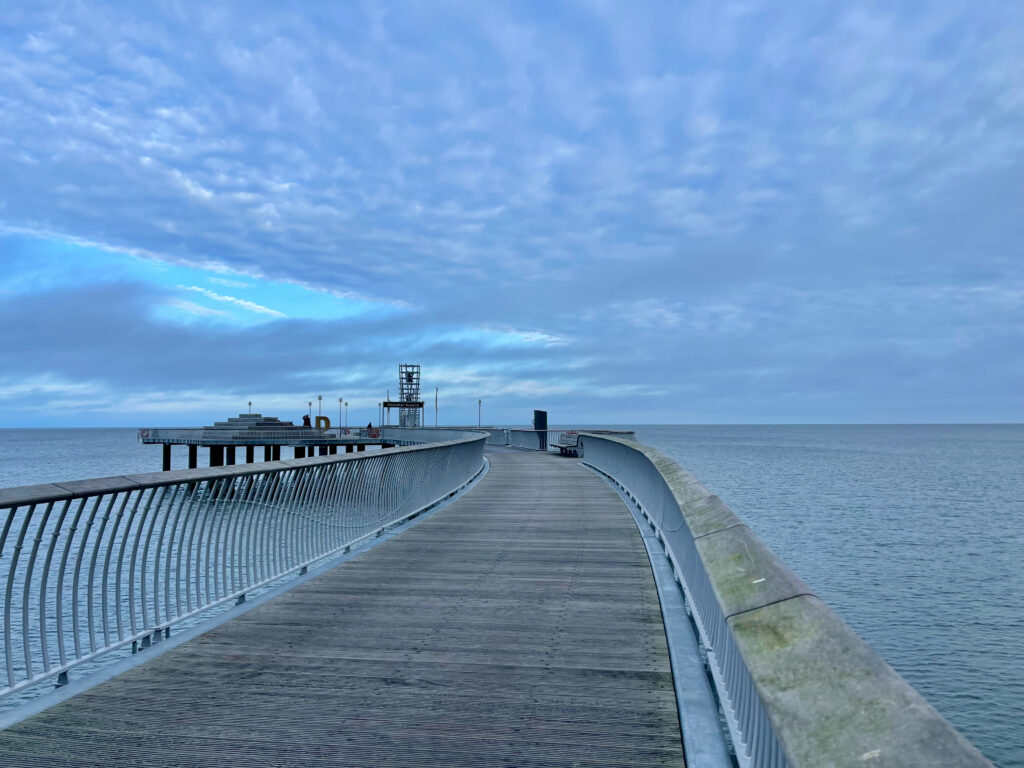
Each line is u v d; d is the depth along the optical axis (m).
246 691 4.14
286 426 62.41
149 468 73.12
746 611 2.08
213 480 5.69
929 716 1.21
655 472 9.84
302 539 7.64
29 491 3.87
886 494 46.19
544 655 4.82
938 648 15.73
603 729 3.62
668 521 7.82
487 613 5.93
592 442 24.91
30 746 3.39
